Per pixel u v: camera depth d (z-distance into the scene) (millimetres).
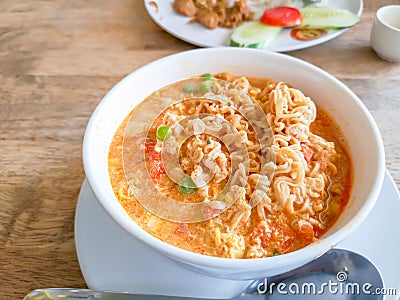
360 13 537
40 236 327
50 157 381
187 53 353
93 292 281
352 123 325
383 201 323
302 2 556
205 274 266
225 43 503
